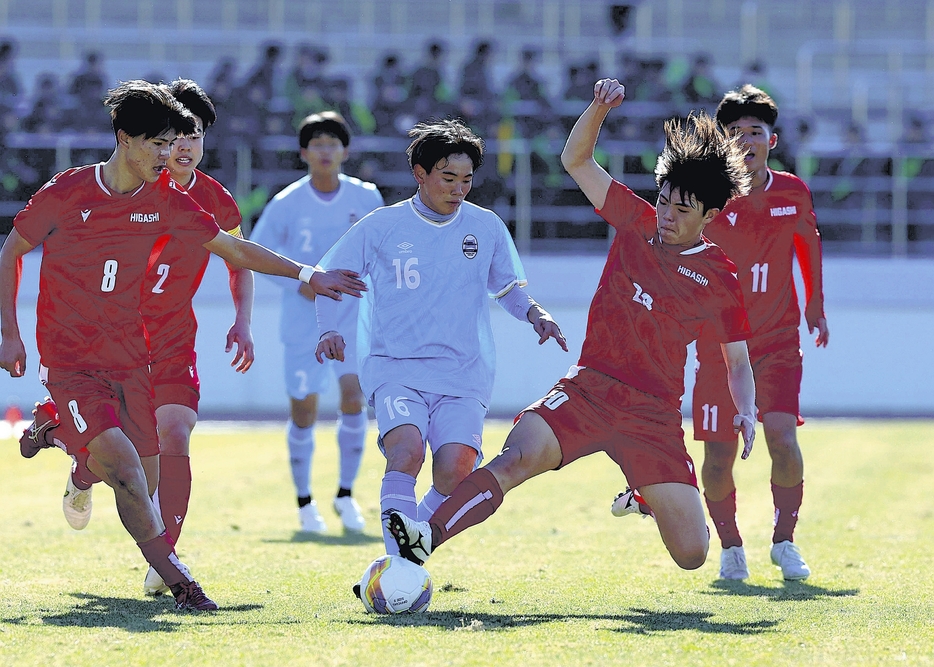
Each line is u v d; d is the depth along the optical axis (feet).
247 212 199.82
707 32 287.89
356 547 82.07
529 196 215.92
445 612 54.75
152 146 52.85
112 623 51.03
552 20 284.20
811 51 274.57
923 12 291.38
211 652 44.55
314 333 94.63
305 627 49.88
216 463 140.56
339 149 97.04
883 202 228.84
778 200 70.85
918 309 229.66
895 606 58.13
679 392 56.18
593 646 46.37
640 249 55.98
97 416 54.19
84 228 54.34
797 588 64.90
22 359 54.80
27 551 76.84
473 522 53.16
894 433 182.91
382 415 57.16
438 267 58.29
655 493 55.11
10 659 43.27
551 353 223.10
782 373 70.95
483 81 212.23
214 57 271.90
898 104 279.49
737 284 56.03
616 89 55.52
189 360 64.49
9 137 200.64
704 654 45.29
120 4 275.59
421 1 282.77
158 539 55.42
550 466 54.85
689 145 54.39
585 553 79.25
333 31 280.51
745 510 104.32
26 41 264.72
